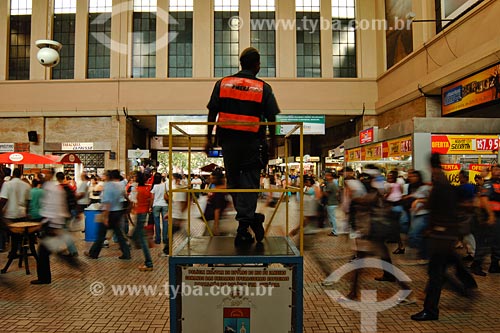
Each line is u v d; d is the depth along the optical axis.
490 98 12.41
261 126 3.38
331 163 24.39
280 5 22.38
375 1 22.14
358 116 22.28
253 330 2.99
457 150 11.02
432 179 4.86
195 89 22.06
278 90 21.89
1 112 21.94
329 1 22.34
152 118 23.05
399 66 18.95
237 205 3.48
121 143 21.94
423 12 16.66
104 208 7.89
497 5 11.98
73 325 4.58
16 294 5.75
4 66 22.30
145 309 5.11
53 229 6.44
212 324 3.00
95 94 22.06
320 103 21.83
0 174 9.27
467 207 4.94
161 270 7.11
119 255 8.34
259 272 3.00
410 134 11.30
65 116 22.03
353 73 22.45
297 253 3.06
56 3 22.83
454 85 14.50
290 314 2.99
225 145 3.38
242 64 3.46
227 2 22.77
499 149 10.73
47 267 6.31
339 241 9.54
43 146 21.94
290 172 26.56
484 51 12.30
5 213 7.39
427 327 4.52
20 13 22.81
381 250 6.27
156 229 9.61
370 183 6.41
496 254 6.69
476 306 5.17
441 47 15.27
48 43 13.45
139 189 7.22
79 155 22.20
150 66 22.42
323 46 22.27
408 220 8.17
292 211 14.62
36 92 22.11
